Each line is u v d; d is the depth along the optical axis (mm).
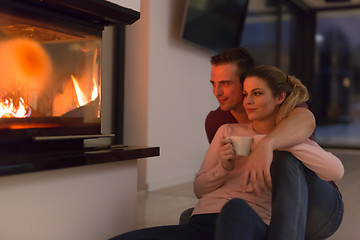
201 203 1295
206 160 1350
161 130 3412
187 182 3688
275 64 6395
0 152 1128
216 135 1371
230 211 975
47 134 1256
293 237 1051
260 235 1026
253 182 1101
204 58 4059
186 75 3746
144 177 3240
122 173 1478
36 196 1188
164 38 3410
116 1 1428
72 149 1331
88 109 1425
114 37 3205
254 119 1280
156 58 3322
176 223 2244
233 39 4473
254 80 1255
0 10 1146
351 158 5715
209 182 1280
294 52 7105
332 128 7414
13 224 1134
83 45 1429
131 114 3271
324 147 7289
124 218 1490
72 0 1262
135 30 3260
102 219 1404
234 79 1486
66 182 1273
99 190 1389
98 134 1432
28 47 1330
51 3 1242
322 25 7348
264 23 6047
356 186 3443
